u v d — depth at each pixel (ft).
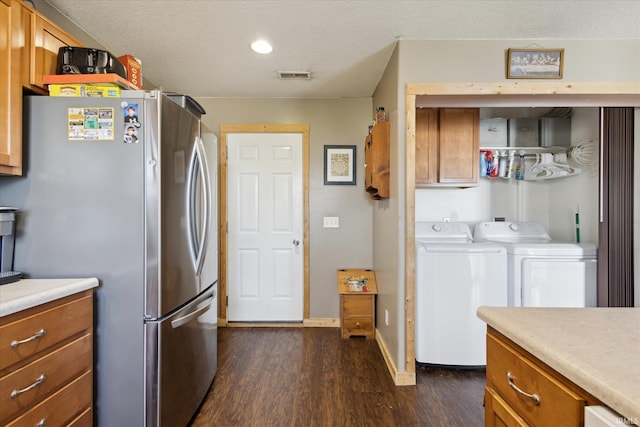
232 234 10.82
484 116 10.33
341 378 7.41
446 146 9.03
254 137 10.79
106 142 4.64
